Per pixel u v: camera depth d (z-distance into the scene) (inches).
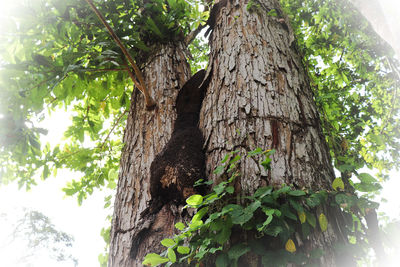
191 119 76.9
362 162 134.4
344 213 52.6
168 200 66.3
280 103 62.7
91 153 127.0
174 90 98.7
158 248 60.6
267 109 61.1
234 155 56.4
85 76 102.7
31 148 95.3
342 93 154.4
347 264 46.6
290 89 66.9
